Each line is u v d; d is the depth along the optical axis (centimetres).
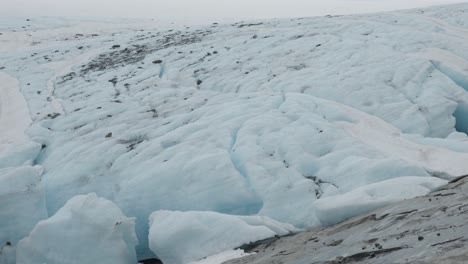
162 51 3234
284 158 1409
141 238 1320
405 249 599
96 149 1656
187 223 1106
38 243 1161
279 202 1228
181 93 2234
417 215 755
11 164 1656
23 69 3350
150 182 1388
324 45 2752
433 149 1456
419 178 1053
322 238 884
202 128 1670
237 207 1287
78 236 1141
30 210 1348
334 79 2128
